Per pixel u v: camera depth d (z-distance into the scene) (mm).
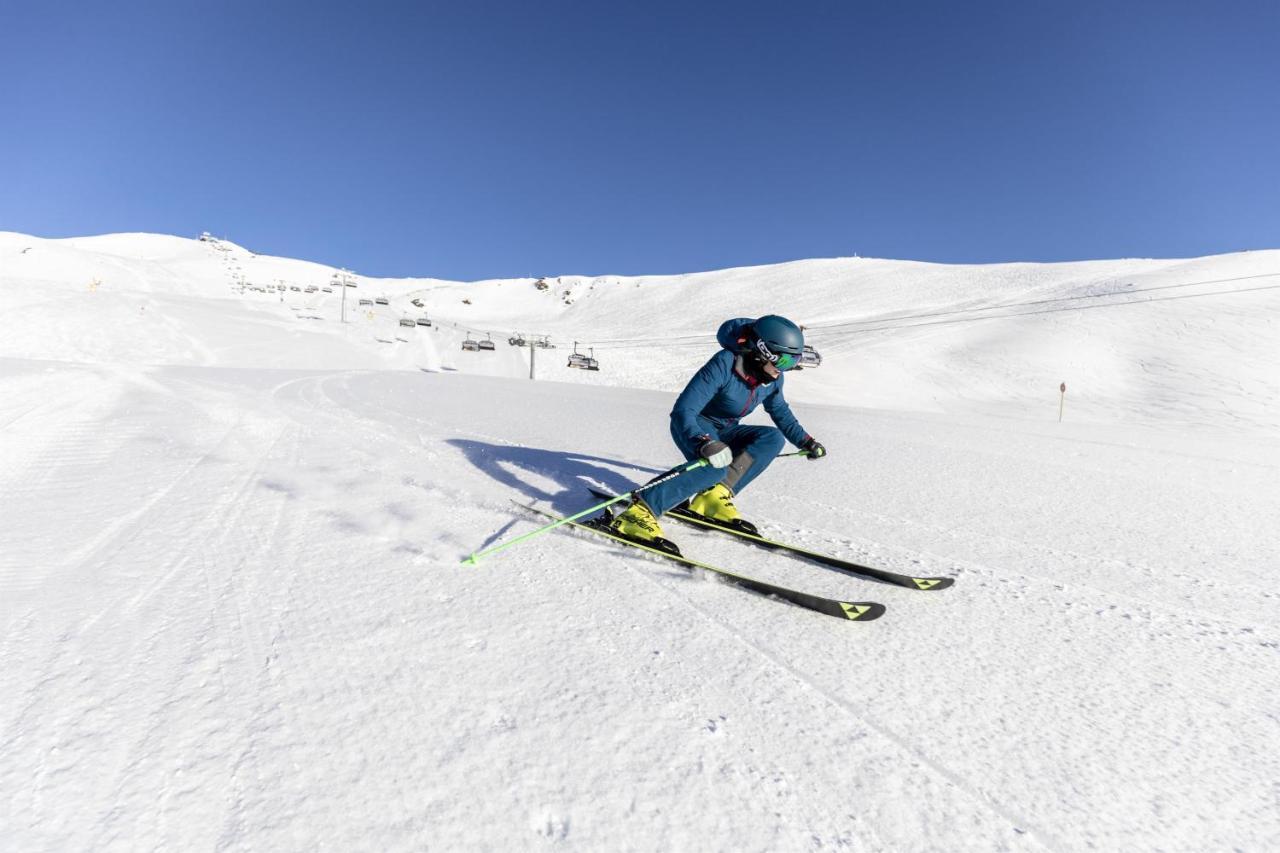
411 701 1649
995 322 58375
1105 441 7414
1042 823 1334
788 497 4254
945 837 1284
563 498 4008
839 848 1242
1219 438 8539
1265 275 58938
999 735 1634
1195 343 45875
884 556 3080
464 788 1340
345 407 8336
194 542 2900
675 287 128625
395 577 2535
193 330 53062
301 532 3086
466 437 6254
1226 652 2127
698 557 2988
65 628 2010
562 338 82812
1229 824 1349
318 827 1220
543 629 2113
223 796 1290
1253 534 3523
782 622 2252
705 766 1455
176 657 1839
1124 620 2369
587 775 1401
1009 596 2586
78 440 5488
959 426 8703
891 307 85812
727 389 3248
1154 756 1569
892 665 1975
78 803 1258
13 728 1481
